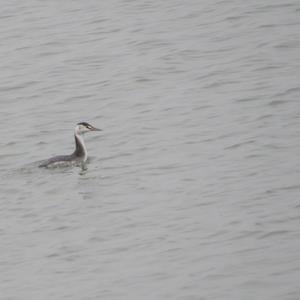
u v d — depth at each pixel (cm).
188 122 3916
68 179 3438
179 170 3447
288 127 3728
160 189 3288
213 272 2628
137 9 5362
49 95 4384
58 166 3531
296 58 4462
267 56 4519
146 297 2525
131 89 4353
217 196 3170
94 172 3497
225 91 4209
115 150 3712
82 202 3225
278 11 5038
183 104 4116
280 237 2808
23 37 5134
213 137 3728
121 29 5094
